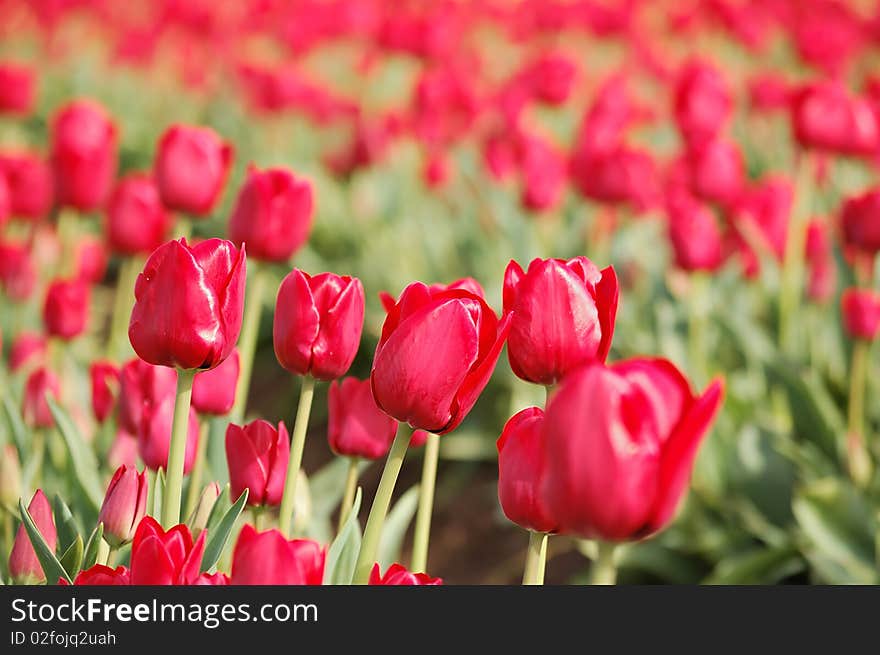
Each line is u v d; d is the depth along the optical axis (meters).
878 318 4.17
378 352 1.62
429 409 1.59
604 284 1.72
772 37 11.52
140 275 1.72
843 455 4.54
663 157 7.84
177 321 1.69
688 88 5.74
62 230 4.62
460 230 6.68
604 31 10.15
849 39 7.98
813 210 6.00
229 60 10.71
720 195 4.96
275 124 8.15
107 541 1.92
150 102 10.68
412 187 7.44
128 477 1.90
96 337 7.11
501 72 11.73
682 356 4.85
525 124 7.11
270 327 6.68
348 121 8.02
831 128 4.69
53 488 2.89
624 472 1.22
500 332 1.60
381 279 6.38
